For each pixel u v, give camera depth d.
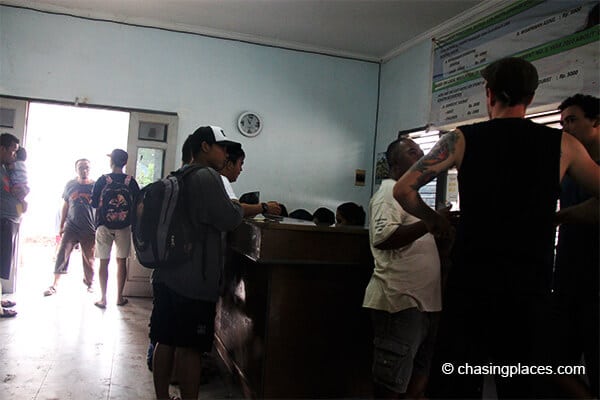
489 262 1.18
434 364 1.27
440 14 4.30
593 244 1.71
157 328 1.92
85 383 2.43
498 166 1.20
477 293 1.18
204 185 1.91
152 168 4.85
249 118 5.18
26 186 3.59
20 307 3.88
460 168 1.26
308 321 2.13
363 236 2.14
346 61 5.54
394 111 5.30
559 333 1.77
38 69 4.59
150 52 4.88
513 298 1.15
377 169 5.55
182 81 4.98
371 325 2.21
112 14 4.74
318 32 4.97
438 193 4.40
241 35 5.13
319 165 5.43
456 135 1.28
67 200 4.53
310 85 5.40
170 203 1.89
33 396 2.24
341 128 5.52
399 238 1.72
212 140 2.15
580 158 1.23
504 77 1.24
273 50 5.27
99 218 4.11
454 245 1.27
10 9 4.52
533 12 3.49
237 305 2.59
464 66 4.21
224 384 2.56
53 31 4.62
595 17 2.99
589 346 1.71
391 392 1.88
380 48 5.34
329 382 2.15
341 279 2.19
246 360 2.35
